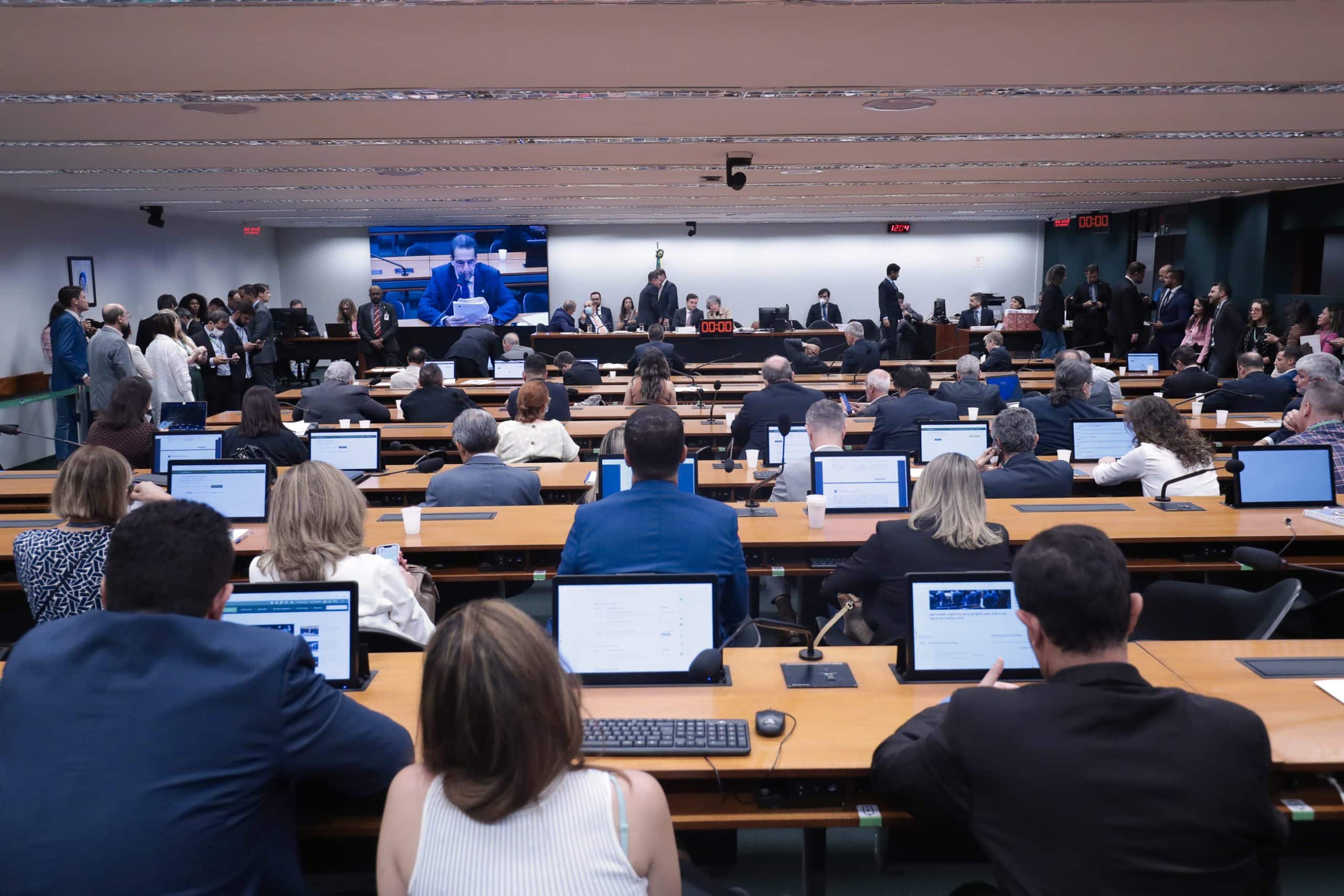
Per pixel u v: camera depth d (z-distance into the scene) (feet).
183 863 4.56
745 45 14.39
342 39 13.70
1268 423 21.39
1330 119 21.77
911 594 7.68
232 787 4.77
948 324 51.06
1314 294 40.63
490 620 4.00
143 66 15.24
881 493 13.57
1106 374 26.32
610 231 59.31
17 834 4.47
